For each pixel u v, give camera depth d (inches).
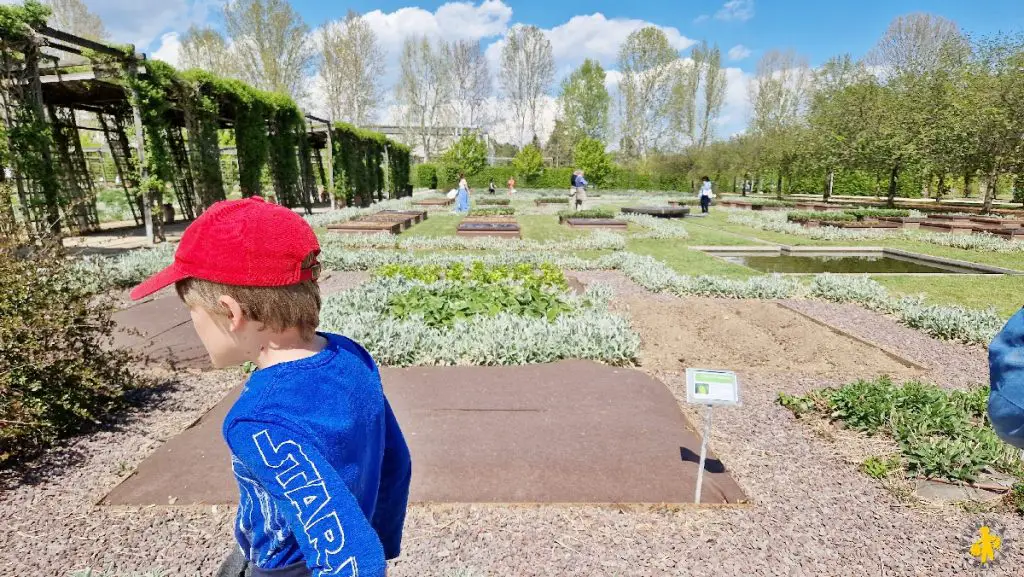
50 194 400.8
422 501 114.3
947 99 880.3
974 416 160.2
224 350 39.9
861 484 126.0
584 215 770.8
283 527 38.7
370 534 35.0
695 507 114.9
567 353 204.7
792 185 1668.3
